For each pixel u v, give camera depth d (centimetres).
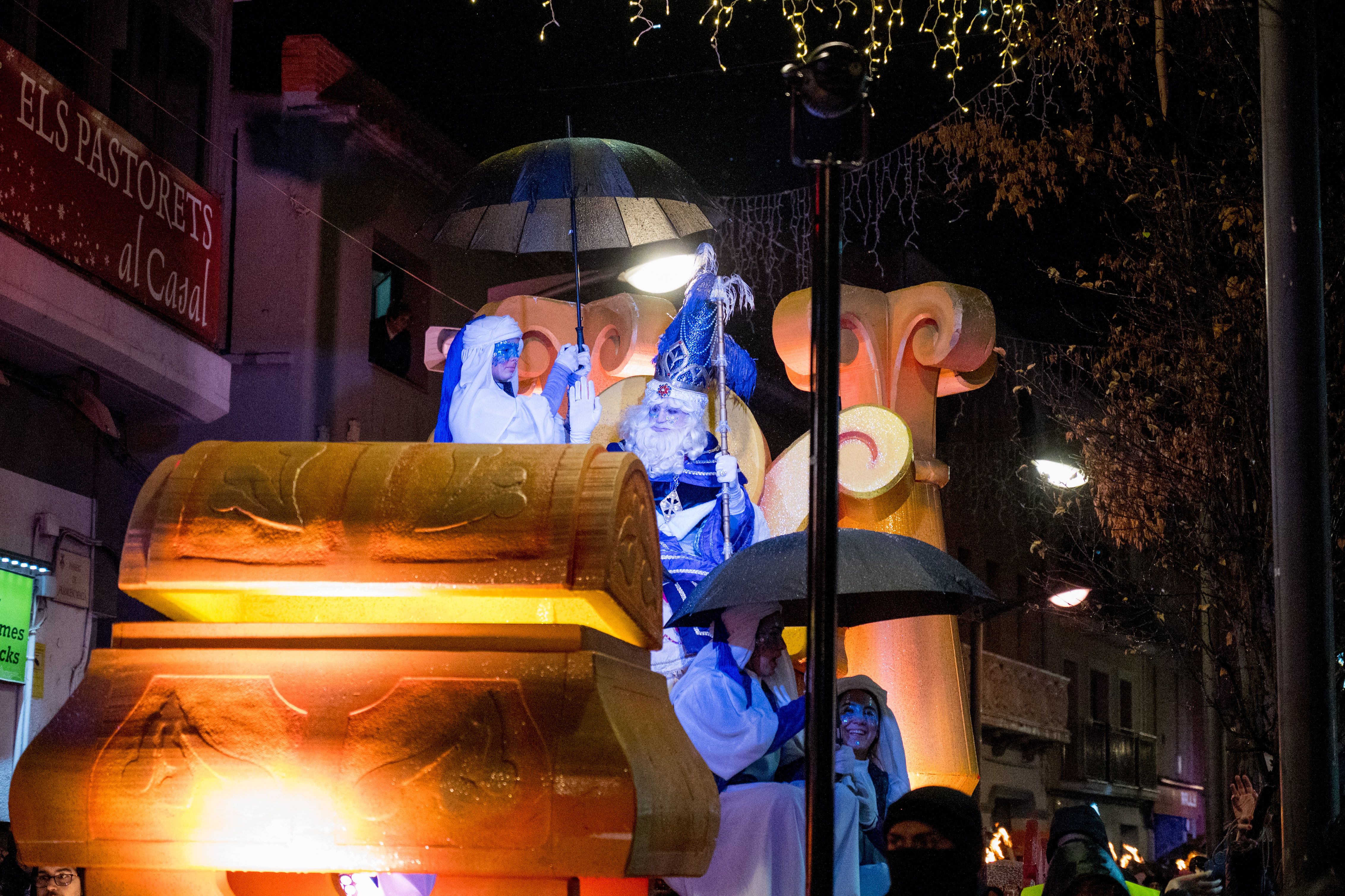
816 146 342
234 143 1920
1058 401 1289
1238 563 1011
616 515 334
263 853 314
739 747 571
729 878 543
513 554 326
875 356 917
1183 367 1066
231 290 1891
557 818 306
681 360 773
